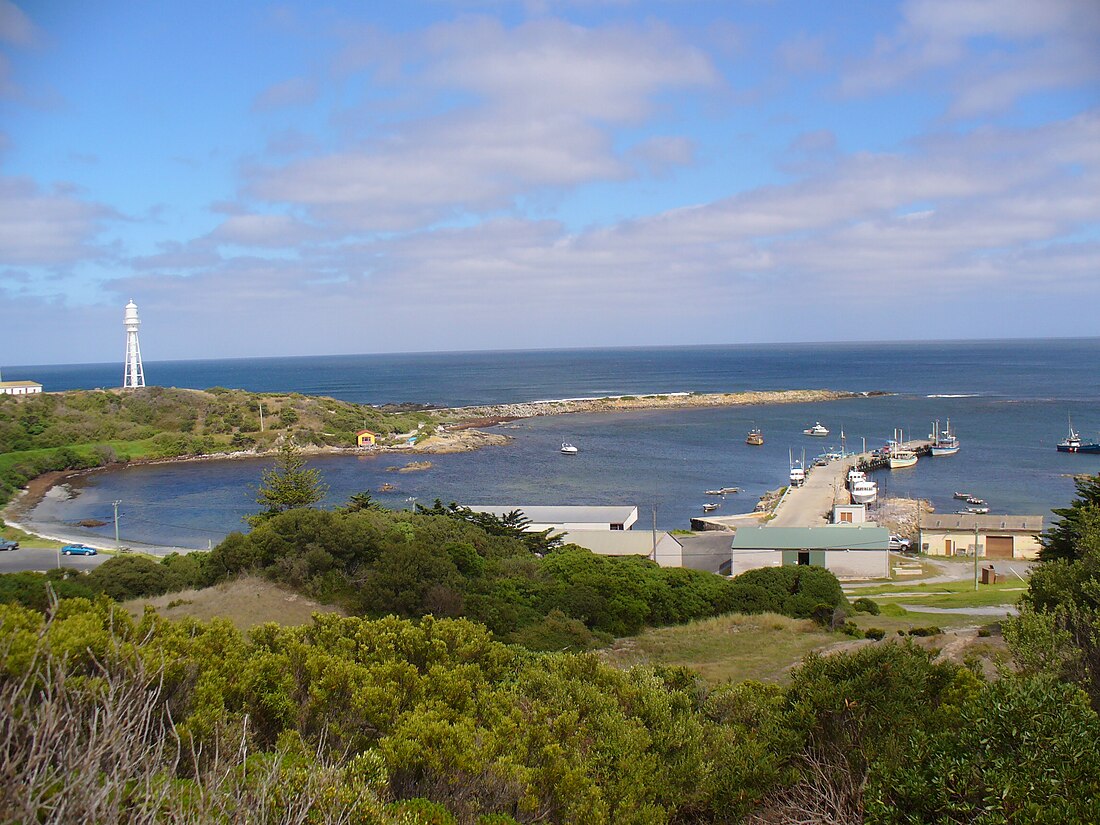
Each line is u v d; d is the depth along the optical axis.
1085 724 8.37
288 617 29.08
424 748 10.20
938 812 8.16
